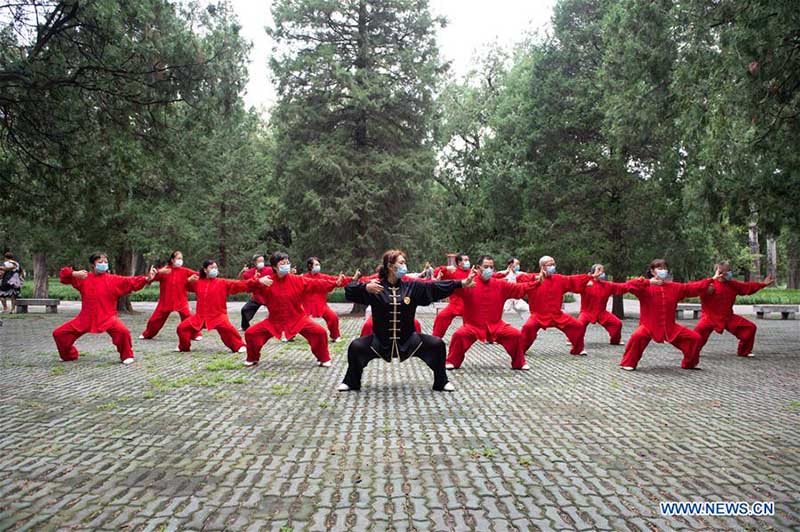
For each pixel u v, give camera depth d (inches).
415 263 942.4
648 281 381.7
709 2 471.8
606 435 224.1
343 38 903.1
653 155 813.9
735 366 401.1
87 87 532.4
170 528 141.6
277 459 192.4
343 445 207.9
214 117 633.6
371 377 352.5
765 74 397.7
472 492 165.2
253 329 378.9
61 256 941.2
